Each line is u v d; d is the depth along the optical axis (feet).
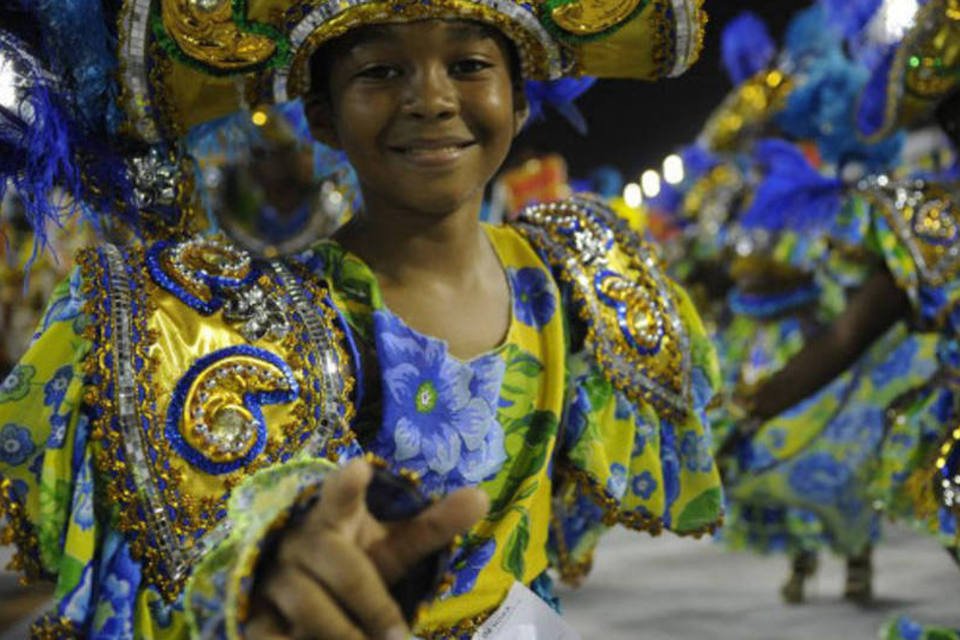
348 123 5.50
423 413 5.52
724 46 18.70
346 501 3.71
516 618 5.66
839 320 9.35
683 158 20.17
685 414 6.38
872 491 9.25
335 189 7.02
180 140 5.78
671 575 15.61
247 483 4.26
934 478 8.29
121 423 4.90
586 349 6.09
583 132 6.82
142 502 4.89
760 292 17.58
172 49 5.35
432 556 3.92
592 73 6.16
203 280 5.24
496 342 5.84
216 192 6.77
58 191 5.52
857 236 15.99
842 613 13.69
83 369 4.98
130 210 5.61
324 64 5.71
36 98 5.24
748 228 16.98
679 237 20.21
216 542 4.90
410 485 3.88
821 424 14.03
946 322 8.84
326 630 3.70
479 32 5.49
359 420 5.52
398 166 5.49
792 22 17.37
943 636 7.96
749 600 14.32
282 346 5.25
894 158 16.29
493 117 5.54
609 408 6.17
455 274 5.82
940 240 8.91
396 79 5.44
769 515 14.25
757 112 17.53
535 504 5.89
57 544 4.95
